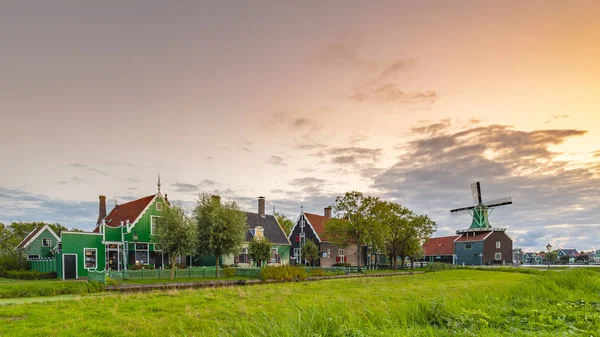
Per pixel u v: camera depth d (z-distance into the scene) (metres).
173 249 35.47
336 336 7.14
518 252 128.75
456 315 9.27
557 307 11.70
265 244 49.53
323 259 66.81
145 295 20.84
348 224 57.41
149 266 42.03
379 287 26.55
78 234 40.16
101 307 16.42
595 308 11.67
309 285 29.25
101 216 54.28
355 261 73.81
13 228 47.72
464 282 31.66
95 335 11.60
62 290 23.81
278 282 34.56
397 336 7.36
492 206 90.94
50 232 49.75
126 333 11.69
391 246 65.06
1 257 44.19
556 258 131.62
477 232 90.50
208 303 17.59
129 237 43.22
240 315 14.04
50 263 40.34
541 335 7.95
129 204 50.72
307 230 69.50
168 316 14.34
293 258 69.94
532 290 14.98
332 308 8.92
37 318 14.09
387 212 55.69
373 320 8.71
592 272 25.23
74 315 14.56
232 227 40.00
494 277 39.94
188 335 11.15
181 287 28.70
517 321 9.55
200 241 38.94
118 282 29.55
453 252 91.94
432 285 27.92
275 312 14.36
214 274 39.78
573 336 7.83
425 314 9.50
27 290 22.72
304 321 7.51
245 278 37.28
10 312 15.22
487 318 9.40
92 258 40.97
